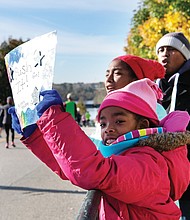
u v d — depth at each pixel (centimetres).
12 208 706
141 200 196
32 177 1022
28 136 240
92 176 183
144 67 291
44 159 242
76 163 185
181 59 381
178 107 358
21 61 221
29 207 712
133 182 188
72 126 190
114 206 205
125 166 189
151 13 1348
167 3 1262
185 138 214
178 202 321
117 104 212
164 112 273
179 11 1193
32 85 215
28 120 220
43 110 194
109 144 214
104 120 218
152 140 206
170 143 208
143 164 194
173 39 381
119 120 212
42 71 212
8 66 231
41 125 194
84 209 177
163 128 224
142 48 1495
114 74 293
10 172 1110
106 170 186
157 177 196
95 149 190
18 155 1508
